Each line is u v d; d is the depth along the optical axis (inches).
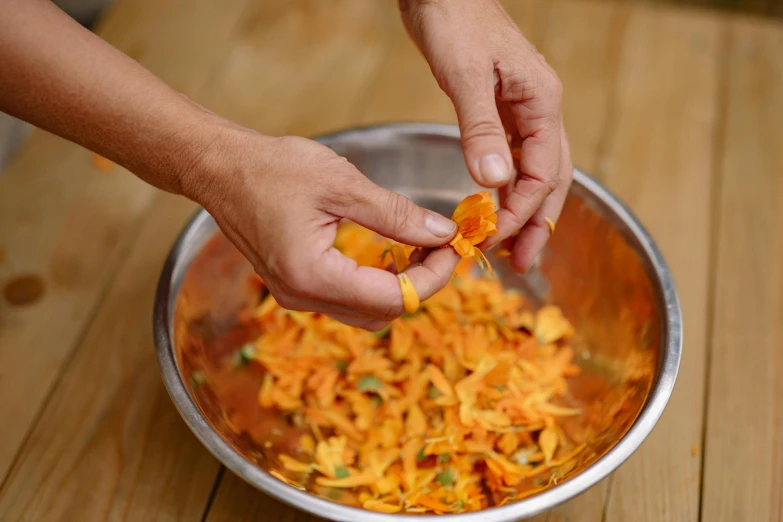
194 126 18.8
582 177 24.0
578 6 33.7
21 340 25.1
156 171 19.4
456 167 25.7
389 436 22.9
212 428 19.3
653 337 21.7
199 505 22.4
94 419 23.8
